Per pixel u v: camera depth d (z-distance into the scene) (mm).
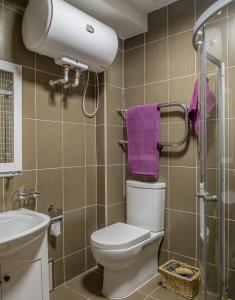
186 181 1912
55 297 1726
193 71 1858
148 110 2016
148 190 2002
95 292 1791
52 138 1825
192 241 1885
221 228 1408
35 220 1432
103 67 1909
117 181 2230
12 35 1578
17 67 1600
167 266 1913
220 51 1311
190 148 1885
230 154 1390
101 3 1760
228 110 1372
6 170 1544
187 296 1699
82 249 2059
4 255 1161
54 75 1836
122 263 1632
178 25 1941
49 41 1487
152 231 1977
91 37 1664
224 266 1422
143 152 2057
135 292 1784
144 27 2102
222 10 1235
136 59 2211
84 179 2074
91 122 2145
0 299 1191
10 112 1577
